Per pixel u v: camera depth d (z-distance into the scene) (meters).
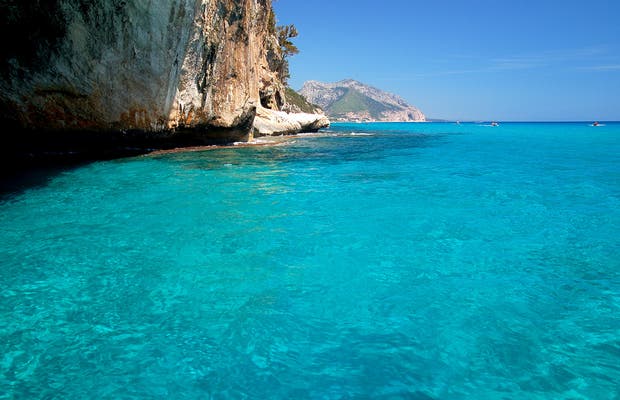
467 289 4.37
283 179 11.09
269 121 29.95
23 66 10.71
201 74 15.70
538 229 6.59
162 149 16.08
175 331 3.53
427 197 8.99
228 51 17.19
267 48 38.69
